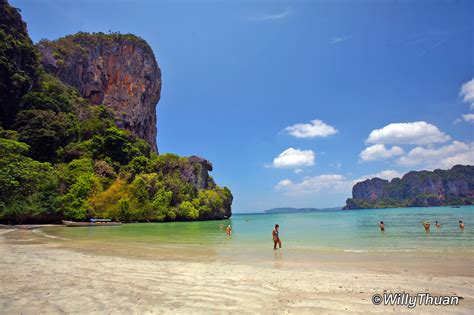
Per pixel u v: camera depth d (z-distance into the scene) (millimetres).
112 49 136625
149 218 67750
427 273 11211
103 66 132375
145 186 70250
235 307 6957
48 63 109562
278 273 11102
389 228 37844
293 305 7180
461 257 14828
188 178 85938
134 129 129875
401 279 10148
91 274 10648
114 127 87250
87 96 125812
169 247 20422
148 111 140625
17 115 70688
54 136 70312
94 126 86062
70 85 115000
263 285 9117
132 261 14016
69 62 119500
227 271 11461
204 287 8789
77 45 126938
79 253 17031
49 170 56719
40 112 73125
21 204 46531
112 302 7223
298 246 20625
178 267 12344
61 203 53625
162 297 7699
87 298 7535
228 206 104000
